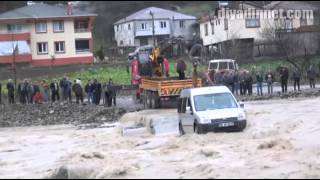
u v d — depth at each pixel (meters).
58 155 20.80
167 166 15.89
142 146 21.55
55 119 36.91
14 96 46.47
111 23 135.75
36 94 43.78
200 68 63.16
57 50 86.12
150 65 40.25
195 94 23.61
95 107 39.75
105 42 124.81
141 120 30.69
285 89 45.31
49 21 85.62
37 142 26.02
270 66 64.69
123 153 19.19
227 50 73.56
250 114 29.56
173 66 62.97
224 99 23.38
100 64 78.00
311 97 40.25
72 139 26.31
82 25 87.50
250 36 81.50
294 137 20.59
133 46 105.44
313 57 67.31
